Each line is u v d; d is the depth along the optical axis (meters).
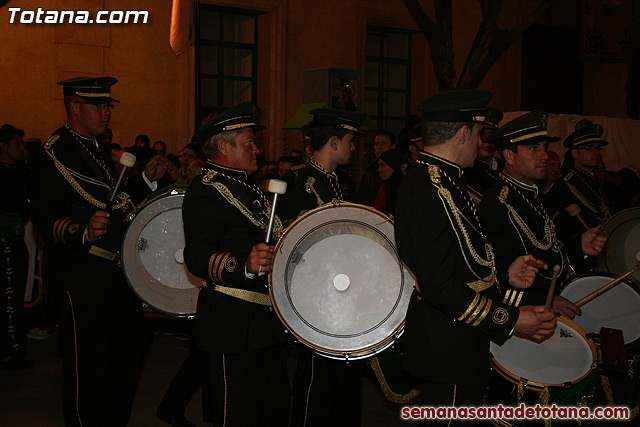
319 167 4.49
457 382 3.17
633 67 12.49
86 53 11.46
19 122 11.09
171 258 4.42
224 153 3.72
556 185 5.95
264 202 3.76
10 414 5.34
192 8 9.56
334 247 3.58
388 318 3.56
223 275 3.38
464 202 3.18
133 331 4.61
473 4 14.93
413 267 3.11
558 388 3.69
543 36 16.14
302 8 13.28
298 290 3.52
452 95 3.25
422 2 14.45
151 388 6.04
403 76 14.77
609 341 3.94
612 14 14.57
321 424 4.31
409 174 3.27
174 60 12.12
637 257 5.30
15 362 6.61
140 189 5.00
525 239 3.81
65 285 4.32
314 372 4.29
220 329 3.55
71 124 4.47
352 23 13.75
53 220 4.20
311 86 9.16
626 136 11.25
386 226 3.62
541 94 16.20
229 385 3.58
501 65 15.62
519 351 3.75
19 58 11.05
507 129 3.90
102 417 4.41
